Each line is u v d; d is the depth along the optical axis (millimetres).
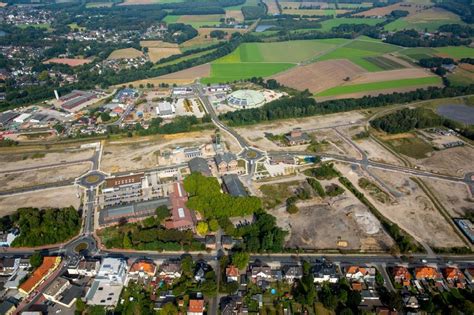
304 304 149125
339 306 148375
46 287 159000
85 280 162750
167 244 176875
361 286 157375
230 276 158500
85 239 187125
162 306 146875
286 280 161125
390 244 181750
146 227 193500
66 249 180625
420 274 159875
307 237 186500
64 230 186125
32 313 144625
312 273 161500
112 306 147875
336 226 194250
